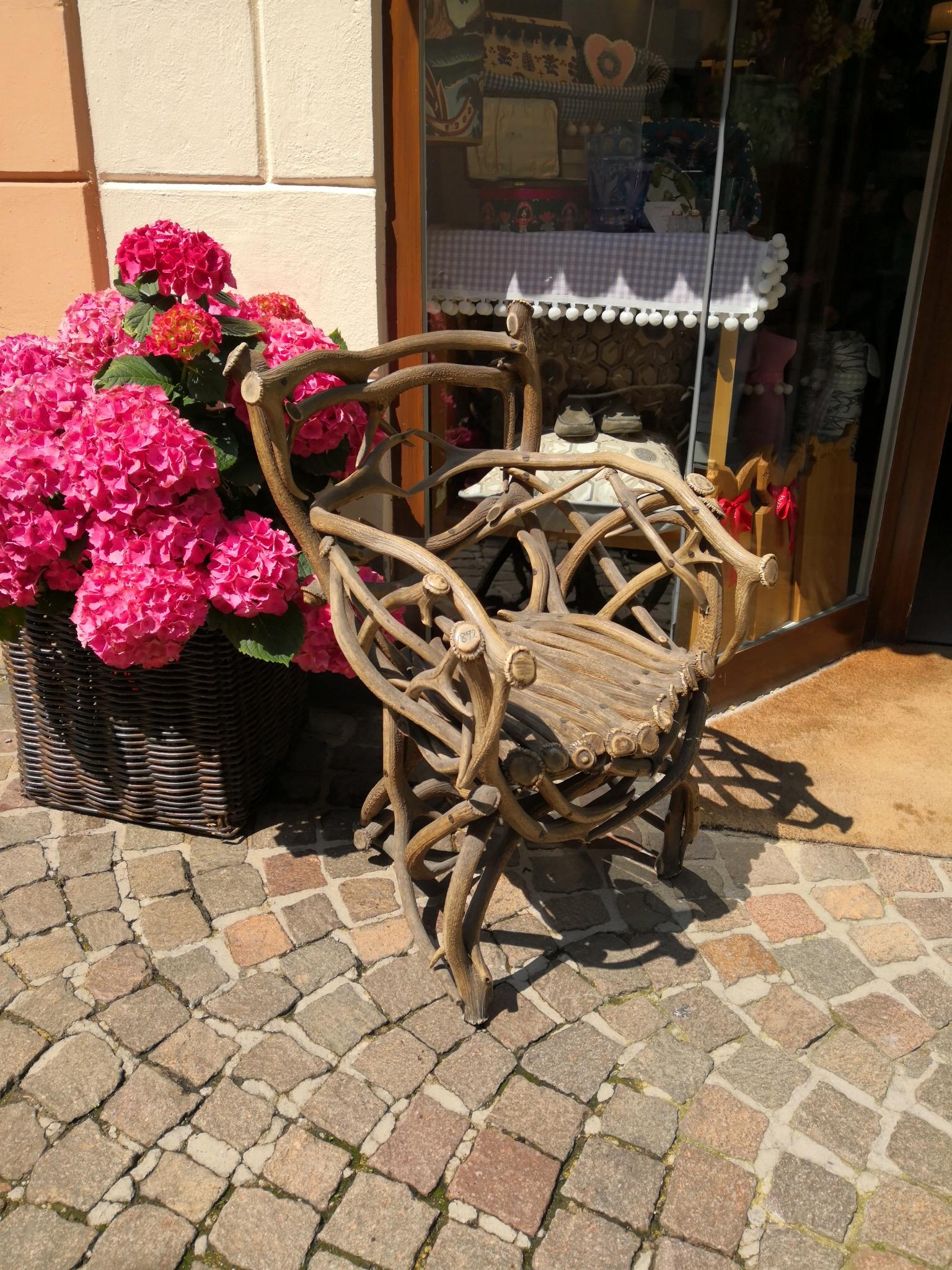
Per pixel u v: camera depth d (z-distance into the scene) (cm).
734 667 288
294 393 203
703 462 264
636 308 249
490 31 226
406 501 262
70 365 203
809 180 252
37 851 215
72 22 228
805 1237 142
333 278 239
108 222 246
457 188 239
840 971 191
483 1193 146
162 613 174
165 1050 167
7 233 249
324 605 193
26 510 180
